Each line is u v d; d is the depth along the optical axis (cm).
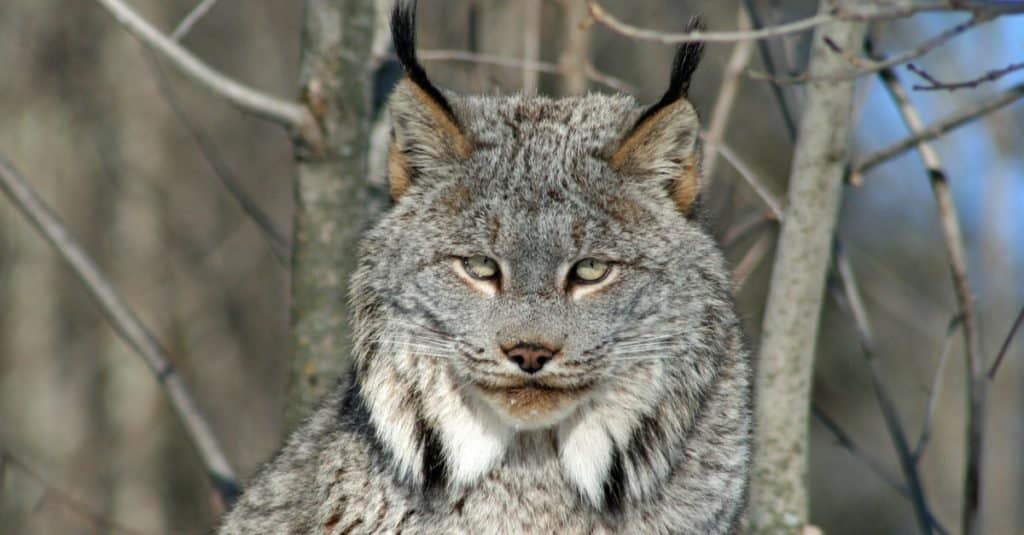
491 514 926
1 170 1295
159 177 2642
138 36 1174
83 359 2608
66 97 2623
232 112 2745
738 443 945
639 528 931
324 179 1207
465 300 908
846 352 2614
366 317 931
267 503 1002
